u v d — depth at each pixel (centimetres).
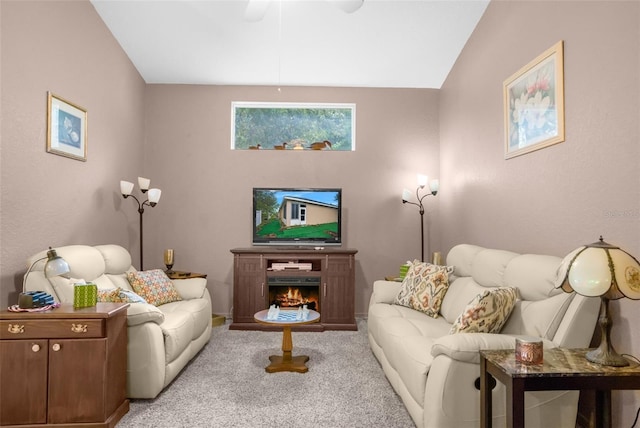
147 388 245
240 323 433
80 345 213
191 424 221
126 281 343
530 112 285
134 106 452
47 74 291
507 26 322
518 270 239
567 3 244
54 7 298
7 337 212
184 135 488
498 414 186
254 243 469
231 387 271
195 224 485
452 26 386
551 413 192
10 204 256
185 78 477
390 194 495
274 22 379
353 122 504
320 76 473
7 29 251
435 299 319
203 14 370
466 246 342
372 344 338
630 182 197
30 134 274
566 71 246
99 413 212
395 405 245
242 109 501
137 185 461
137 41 409
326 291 436
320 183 493
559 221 254
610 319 167
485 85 364
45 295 230
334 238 472
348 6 279
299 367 300
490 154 354
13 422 211
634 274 156
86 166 348
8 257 255
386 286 366
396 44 413
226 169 489
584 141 229
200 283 379
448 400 183
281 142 501
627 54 198
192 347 313
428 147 497
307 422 223
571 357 173
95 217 364
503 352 180
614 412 204
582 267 160
